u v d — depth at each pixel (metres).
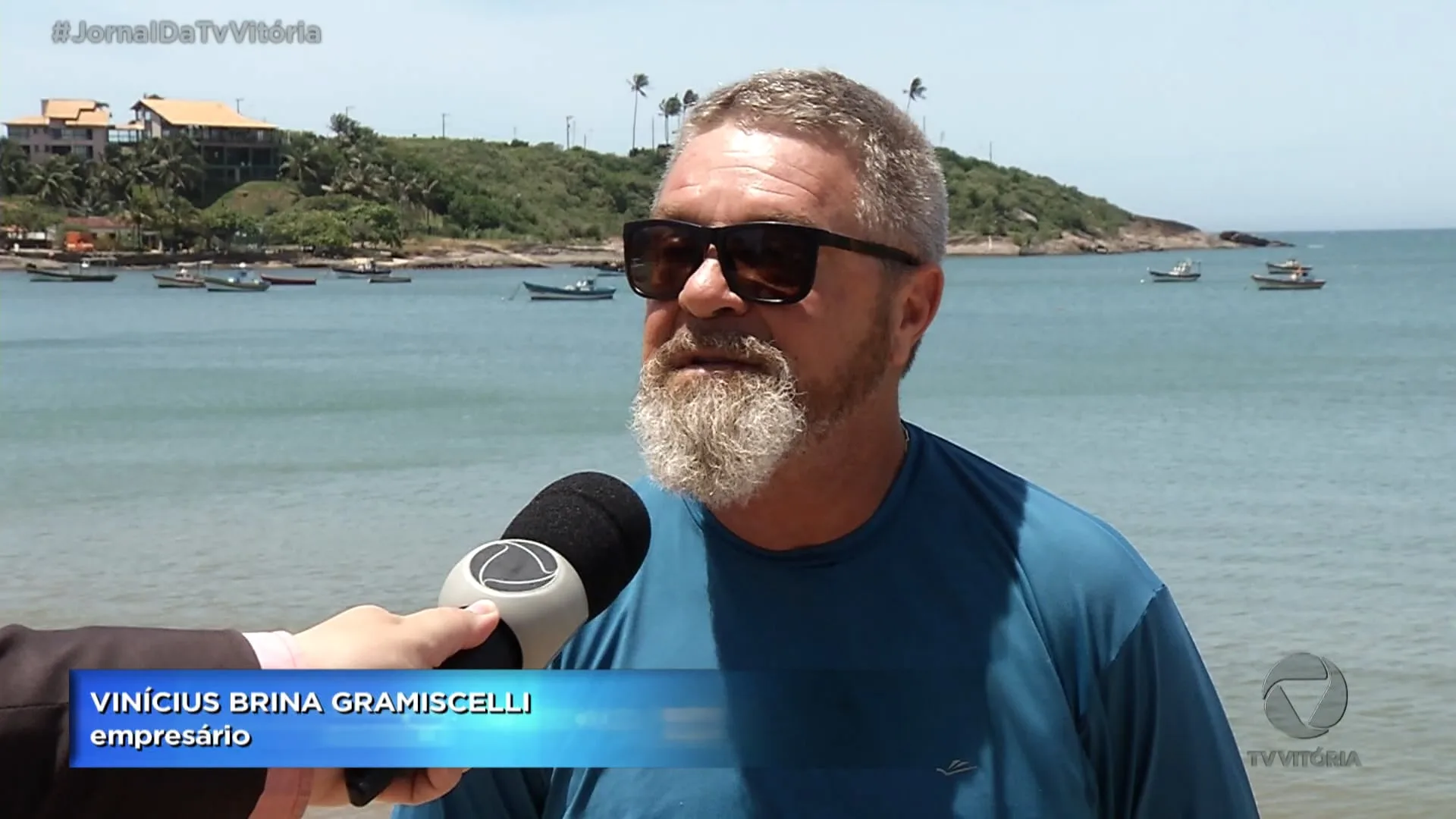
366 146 166.75
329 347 59.50
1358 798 8.45
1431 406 33.19
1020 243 198.50
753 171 2.39
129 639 1.20
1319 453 25.34
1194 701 2.46
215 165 157.88
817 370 2.38
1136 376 42.62
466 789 2.43
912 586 2.44
